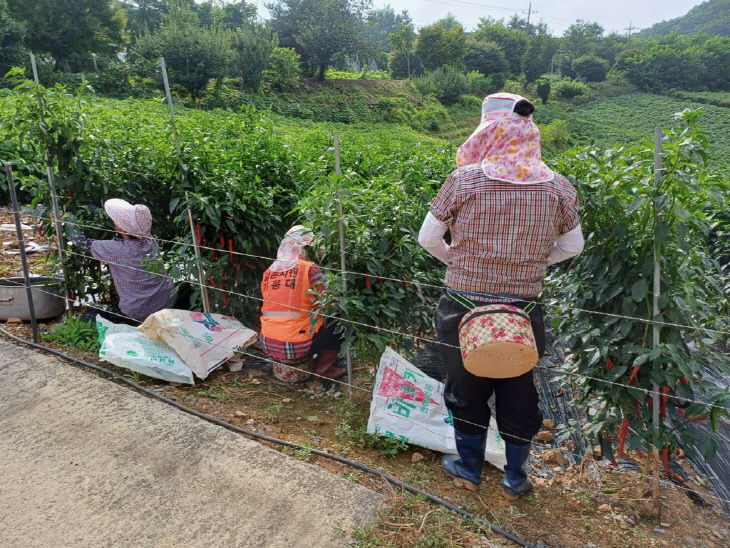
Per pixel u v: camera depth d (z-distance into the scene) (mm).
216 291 4391
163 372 3721
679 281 2658
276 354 3805
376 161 6457
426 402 3170
